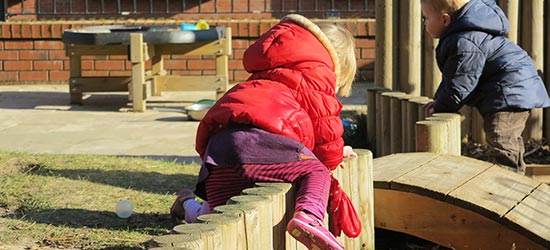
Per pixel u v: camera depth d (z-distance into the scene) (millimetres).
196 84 11148
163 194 5527
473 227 4410
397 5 7527
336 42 3830
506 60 5844
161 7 16875
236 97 3582
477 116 7539
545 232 4156
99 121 9922
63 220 4836
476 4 5906
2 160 6312
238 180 3502
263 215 3172
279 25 3807
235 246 2959
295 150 3504
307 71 3639
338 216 3809
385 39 7535
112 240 4484
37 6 16688
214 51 11148
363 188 4320
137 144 8312
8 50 13195
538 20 7512
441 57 5969
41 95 12227
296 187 3475
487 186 4652
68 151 7879
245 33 13086
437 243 4520
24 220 4805
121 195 5441
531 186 4738
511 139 5887
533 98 5871
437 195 4445
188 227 2863
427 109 6094
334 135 3682
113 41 10484
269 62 3678
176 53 11258
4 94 12320
